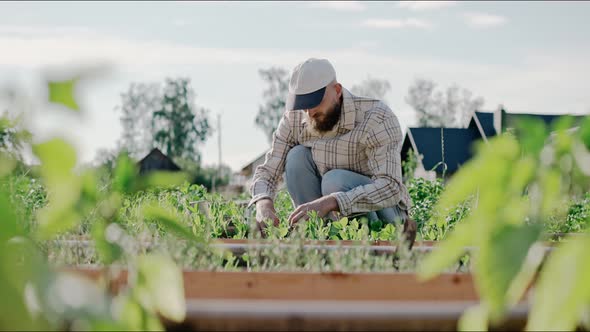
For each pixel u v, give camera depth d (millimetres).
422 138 40312
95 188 1053
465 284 1812
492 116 39094
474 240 927
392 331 1356
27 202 3824
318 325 1352
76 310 897
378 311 1359
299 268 2451
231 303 1407
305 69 5047
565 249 861
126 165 1131
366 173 5309
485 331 1075
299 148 5418
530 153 954
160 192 5887
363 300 1809
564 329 870
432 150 39531
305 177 5355
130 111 77250
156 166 48781
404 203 5246
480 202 942
